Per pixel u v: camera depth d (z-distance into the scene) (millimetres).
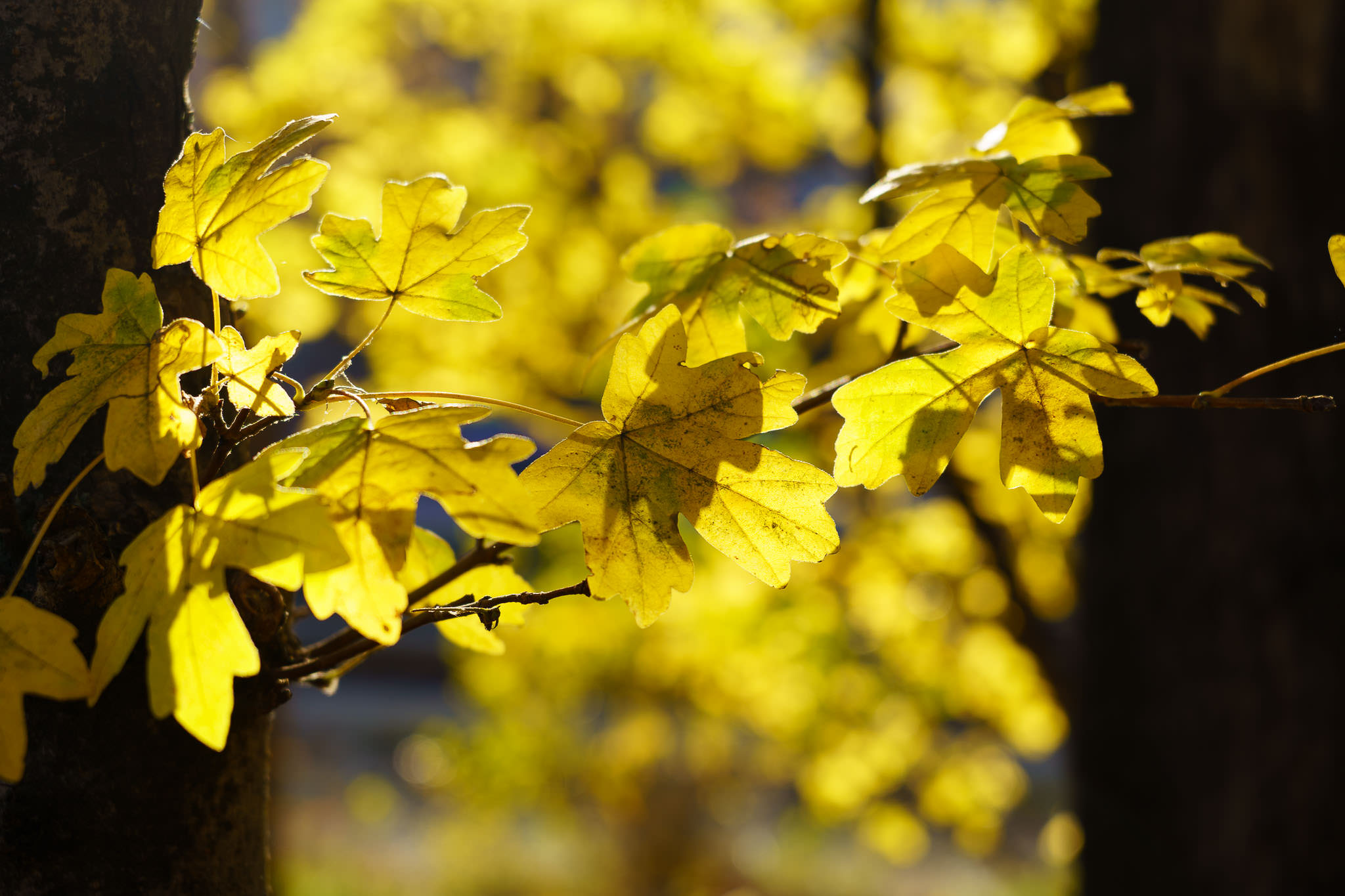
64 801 944
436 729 7738
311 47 5238
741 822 9914
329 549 670
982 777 5691
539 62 5434
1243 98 2818
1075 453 908
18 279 980
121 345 822
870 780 5473
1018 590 4348
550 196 5016
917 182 1077
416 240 912
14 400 970
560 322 5043
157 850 977
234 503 702
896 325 1391
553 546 5562
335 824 10336
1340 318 2693
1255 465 2789
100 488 973
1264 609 2805
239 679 985
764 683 5594
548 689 6734
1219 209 2857
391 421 773
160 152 1071
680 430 905
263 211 865
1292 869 2787
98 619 916
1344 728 2732
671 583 898
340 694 14352
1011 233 1230
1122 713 3135
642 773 7855
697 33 5402
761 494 905
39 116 993
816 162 5609
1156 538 2986
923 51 4969
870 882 9391
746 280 1165
